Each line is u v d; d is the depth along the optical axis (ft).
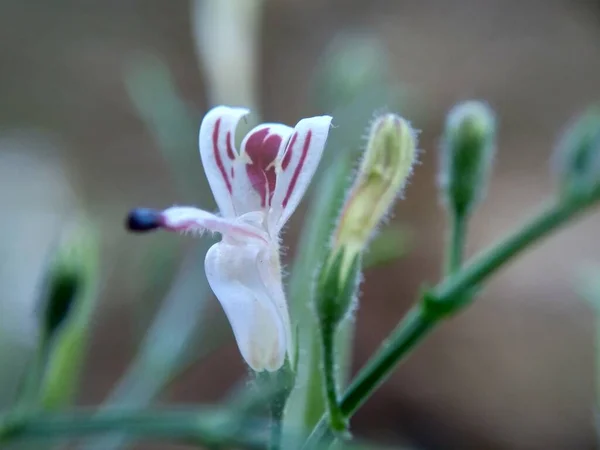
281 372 0.15
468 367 0.47
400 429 0.45
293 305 0.20
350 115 0.27
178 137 0.28
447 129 0.21
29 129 0.61
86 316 0.23
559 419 0.46
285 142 0.15
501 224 0.55
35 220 0.43
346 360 0.21
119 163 0.59
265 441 0.21
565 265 0.50
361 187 0.17
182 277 0.31
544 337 0.48
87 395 0.45
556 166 0.23
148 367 0.26
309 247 0.20
